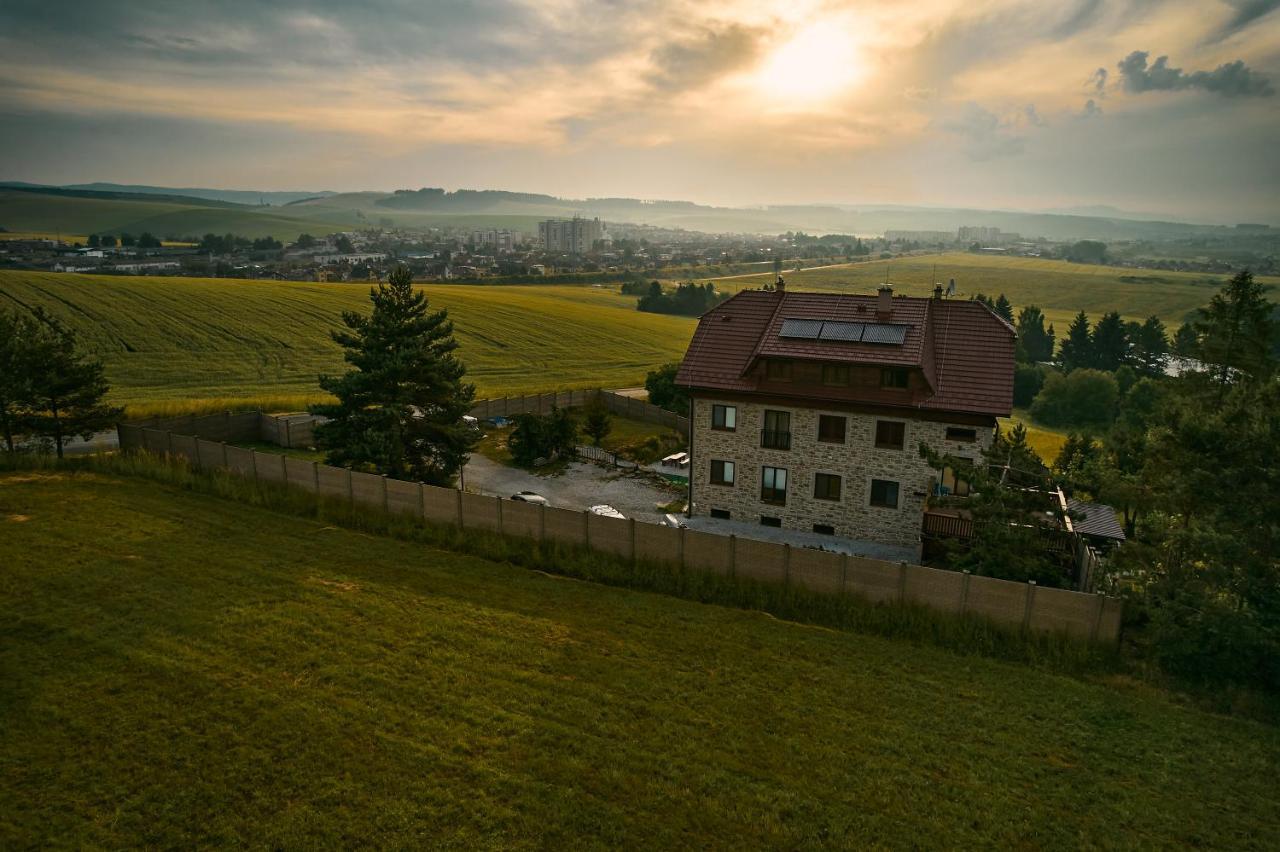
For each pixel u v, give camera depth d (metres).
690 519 42.75
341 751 19.53
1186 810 18.73
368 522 35.72
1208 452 26.08
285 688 22.08
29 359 43.16
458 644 25.17
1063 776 19.84
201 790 18.03
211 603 26.97
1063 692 23.73
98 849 16.27
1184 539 25.36
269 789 18.14
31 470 40.75
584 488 49.00
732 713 22.09
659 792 18.59
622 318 151.25
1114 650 25.45
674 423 69.00
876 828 17.73
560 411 56.25
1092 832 17.92
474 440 43.78
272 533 34.25
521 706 21.86
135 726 20.14
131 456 43.16
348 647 24.55
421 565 31.73
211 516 35.91
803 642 26.47
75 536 32.31
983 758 20.47
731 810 18.09
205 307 116.12
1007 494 28.70
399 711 21.30
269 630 25.30
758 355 39.91
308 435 58.34
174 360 92.44
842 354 38.59
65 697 21.19
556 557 32.47
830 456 39.69
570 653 25.03
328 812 17.52
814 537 40.16
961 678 24.45
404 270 42.41
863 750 20.61
